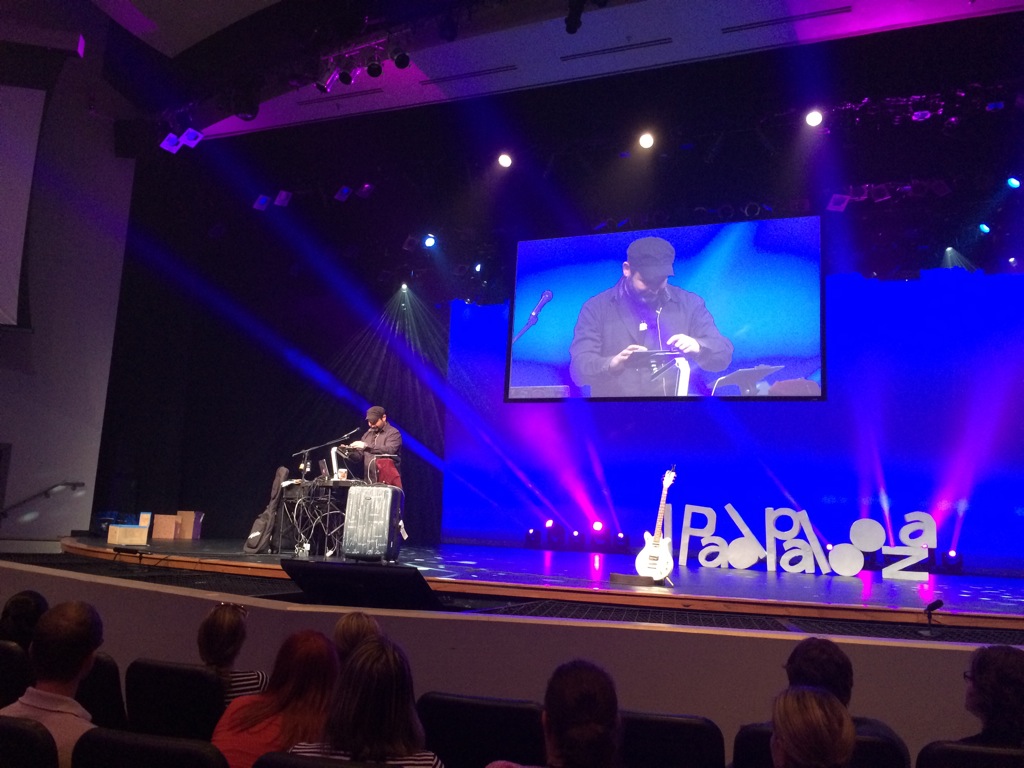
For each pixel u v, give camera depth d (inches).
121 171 385.4
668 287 364.8
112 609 153.9
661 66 303.1
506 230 394.9
